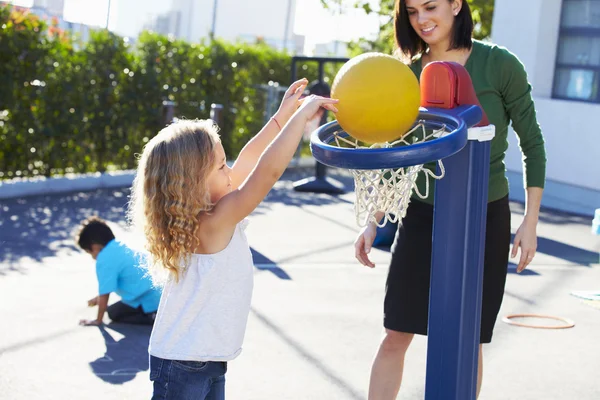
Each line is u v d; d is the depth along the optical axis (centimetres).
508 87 314
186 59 1203
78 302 568
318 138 249
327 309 562
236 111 1287
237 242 280
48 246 731
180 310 277
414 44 329
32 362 453
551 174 1046
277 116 322
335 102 247
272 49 1430
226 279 275
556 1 1063
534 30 1077
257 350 477
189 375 275
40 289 596
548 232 860
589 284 643
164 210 270
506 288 625
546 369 456
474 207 256
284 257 715
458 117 244
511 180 1103
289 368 451
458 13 313
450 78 255
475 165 254
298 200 1036
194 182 271
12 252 704
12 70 960
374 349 484
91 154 1083
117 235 775
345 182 1227
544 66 1080
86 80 1049
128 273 523
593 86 1038
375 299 590
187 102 1208
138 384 428
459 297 259
